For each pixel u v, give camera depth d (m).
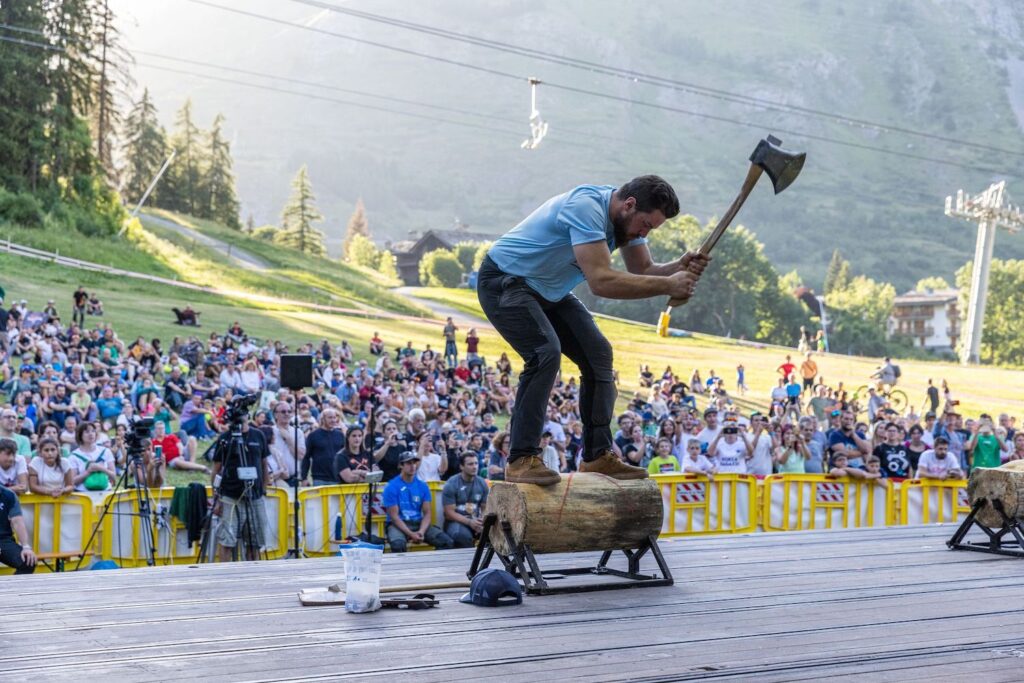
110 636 3.66
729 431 14.48
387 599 4.23
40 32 69.69
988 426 17.56
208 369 25.23
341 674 3.17
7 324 26.52
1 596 4.41
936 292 190.50
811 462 15.43
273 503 11.06
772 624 3.94
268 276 79.31
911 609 4.24
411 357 35.50
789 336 132.12
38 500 10.20
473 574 4.91
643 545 4.96
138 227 76.19
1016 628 3.89
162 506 10.63
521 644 3.58
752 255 126.25
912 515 14.23
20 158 68.38
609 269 4.42
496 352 56.06
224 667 3.24
